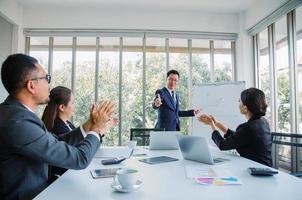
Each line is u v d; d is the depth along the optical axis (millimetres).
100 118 1199
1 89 3355
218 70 4270
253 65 4066
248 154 1662
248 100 1728
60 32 3967
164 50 4164
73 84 4051
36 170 1048
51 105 1675
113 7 3938
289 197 881
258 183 1055
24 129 944
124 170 1014
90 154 1088
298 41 3121
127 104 4086
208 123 1969
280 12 3230
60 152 996
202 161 1473
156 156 1721
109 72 4105
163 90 3484
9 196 982
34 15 3951
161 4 3820
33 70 1074
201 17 4113
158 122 3443
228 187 998
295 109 3150
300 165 1988
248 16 3969
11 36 3855
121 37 4047
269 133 1715
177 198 873
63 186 1020
